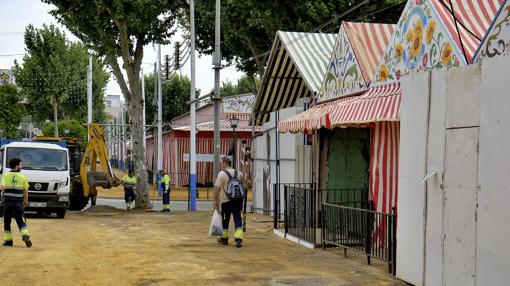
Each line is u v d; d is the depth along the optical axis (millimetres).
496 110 7555
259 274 10766
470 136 8148
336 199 16562
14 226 19531
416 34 11875
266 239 16328
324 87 17250
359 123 13180
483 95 7855
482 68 7902
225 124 47500
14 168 14469
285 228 16484
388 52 13164
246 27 32625
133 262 12109
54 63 54344
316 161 16984
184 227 20562
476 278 7859
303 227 15164
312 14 25719
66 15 29016
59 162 24359
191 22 29188
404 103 10219
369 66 14766
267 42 33000
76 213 28312
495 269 7449
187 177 48719
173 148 49562
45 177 23672
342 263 11938
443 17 10883
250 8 28703
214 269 11273
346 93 15586
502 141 7402
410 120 9969
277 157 23062
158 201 38719
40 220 23078
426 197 9336
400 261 10234
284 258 12633
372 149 14000
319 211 16891
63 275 10664
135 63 31391
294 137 21000
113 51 29438
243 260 12375
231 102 38688
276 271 11062
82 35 30219
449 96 8734
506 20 8117
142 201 31188
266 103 24531
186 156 33844
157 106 46781
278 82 22641
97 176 29906
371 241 12086
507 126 7320
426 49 11453
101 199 41375
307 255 13023
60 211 24484
